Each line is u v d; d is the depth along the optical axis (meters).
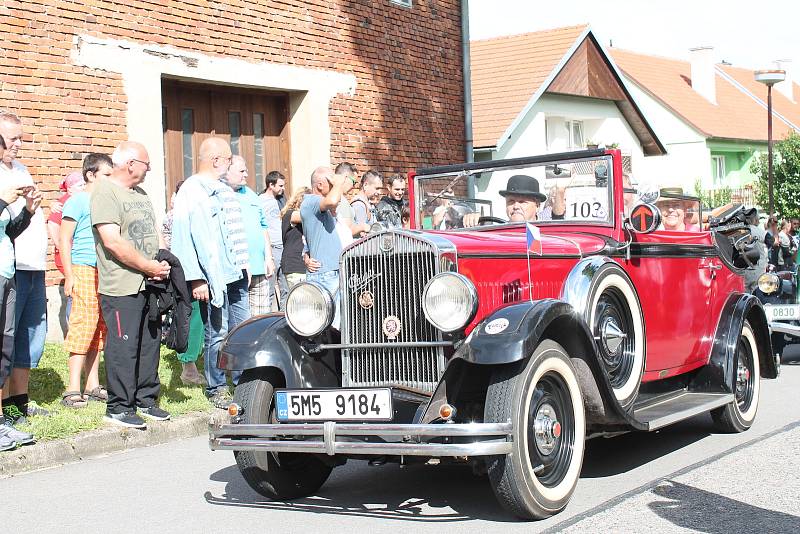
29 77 9.91
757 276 10.40
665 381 6.87
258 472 5.32
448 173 6.75
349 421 4.94
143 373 7.24
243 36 12.16
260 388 5.29
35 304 7.17
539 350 4.84
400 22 14.76
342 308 5.30
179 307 7.00
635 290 5.86
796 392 8.83
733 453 6.31
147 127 11.00
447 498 5.41
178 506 5.42
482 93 21.00
